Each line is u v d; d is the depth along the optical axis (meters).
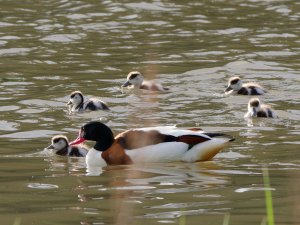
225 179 13.09
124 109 18.44
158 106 18.66
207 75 21.42
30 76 21.20
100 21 27.59
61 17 28.08
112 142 14.54
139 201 11.90
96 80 20.89
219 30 26.31
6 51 23.81
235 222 10.83
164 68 22.05
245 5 29.94
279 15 28.34
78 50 24.03
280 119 17.48
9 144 15.56
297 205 11.54
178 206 11.60
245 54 23.39
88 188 12.66
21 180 13.14
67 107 18.48
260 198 11.95
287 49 23.98
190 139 14.33
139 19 27.89
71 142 14.71
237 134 16.23
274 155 14.59
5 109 18.17
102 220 11.01
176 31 26.27
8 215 11.26
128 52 23.77
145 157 14.25
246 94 19.62
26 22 27.36
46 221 10.98
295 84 20.62
